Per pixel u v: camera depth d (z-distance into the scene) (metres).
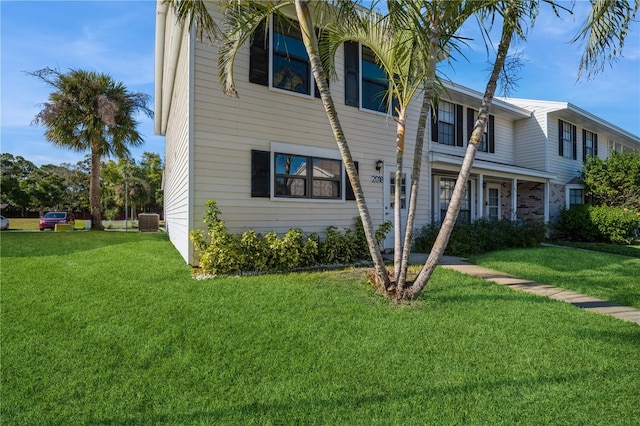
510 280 5.64
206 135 6.32
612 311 4.05
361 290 4.70
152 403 2.12
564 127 14.83
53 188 34.41
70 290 4.57
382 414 2.02
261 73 6.91
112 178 33.22
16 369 2.51
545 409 2.08
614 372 2.52
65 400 2.15
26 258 7.27
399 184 4.83
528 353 2.82
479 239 9.01
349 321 3.50
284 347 2.89
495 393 2.24
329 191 7.77
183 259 7.17
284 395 2.20
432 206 11.38
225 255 5.75
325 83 4.08
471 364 2.63
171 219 11.73
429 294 4.55
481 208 10.79
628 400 2.17
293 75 7.33
